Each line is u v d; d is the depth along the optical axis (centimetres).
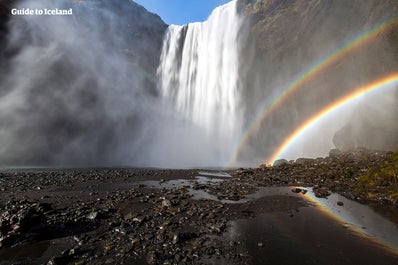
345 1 3162
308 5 3631
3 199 941
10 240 528
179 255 474
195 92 4578
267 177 1491
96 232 601
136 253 487
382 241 564
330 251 509
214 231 613
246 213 780
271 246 530
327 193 1053
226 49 4438
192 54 4756
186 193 1067
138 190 1112
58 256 456
